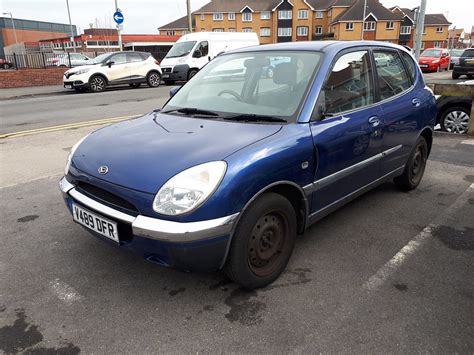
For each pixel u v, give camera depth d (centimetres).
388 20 6431
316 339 245
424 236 375
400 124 412
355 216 418
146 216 247
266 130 294
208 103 358
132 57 1784
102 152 294
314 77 326
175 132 304
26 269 322
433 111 482
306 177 301
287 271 317
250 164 257
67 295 290
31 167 587
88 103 1259
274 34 7288
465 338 246
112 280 307
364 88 375
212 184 245
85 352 237
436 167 591
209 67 416
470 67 2116
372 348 238
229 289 296
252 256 280
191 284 302
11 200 464
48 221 408
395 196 474
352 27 6419
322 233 381
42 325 259
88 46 5369
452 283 302
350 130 337
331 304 278
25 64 2338
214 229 245
